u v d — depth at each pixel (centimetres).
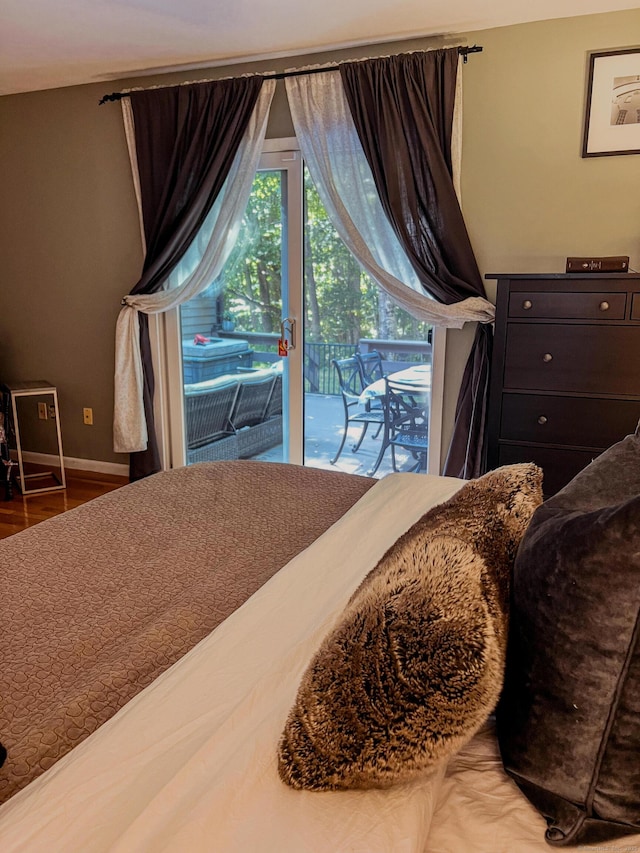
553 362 262
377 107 308
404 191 311
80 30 294
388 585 84
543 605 77
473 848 77
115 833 72
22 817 74
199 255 376
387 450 361
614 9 275
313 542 151
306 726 77
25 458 449
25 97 399
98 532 166
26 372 445
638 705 72
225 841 69
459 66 300
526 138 299
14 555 152
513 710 82
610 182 290
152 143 361
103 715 98
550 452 270
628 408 255
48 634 119
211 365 393
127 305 378
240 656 102
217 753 81
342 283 353
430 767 75
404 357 347
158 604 130
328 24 289
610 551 70
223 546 158
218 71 350
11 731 95
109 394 421
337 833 70
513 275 258
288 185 349
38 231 418
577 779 76
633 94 280
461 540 90
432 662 73
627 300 246
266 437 389
